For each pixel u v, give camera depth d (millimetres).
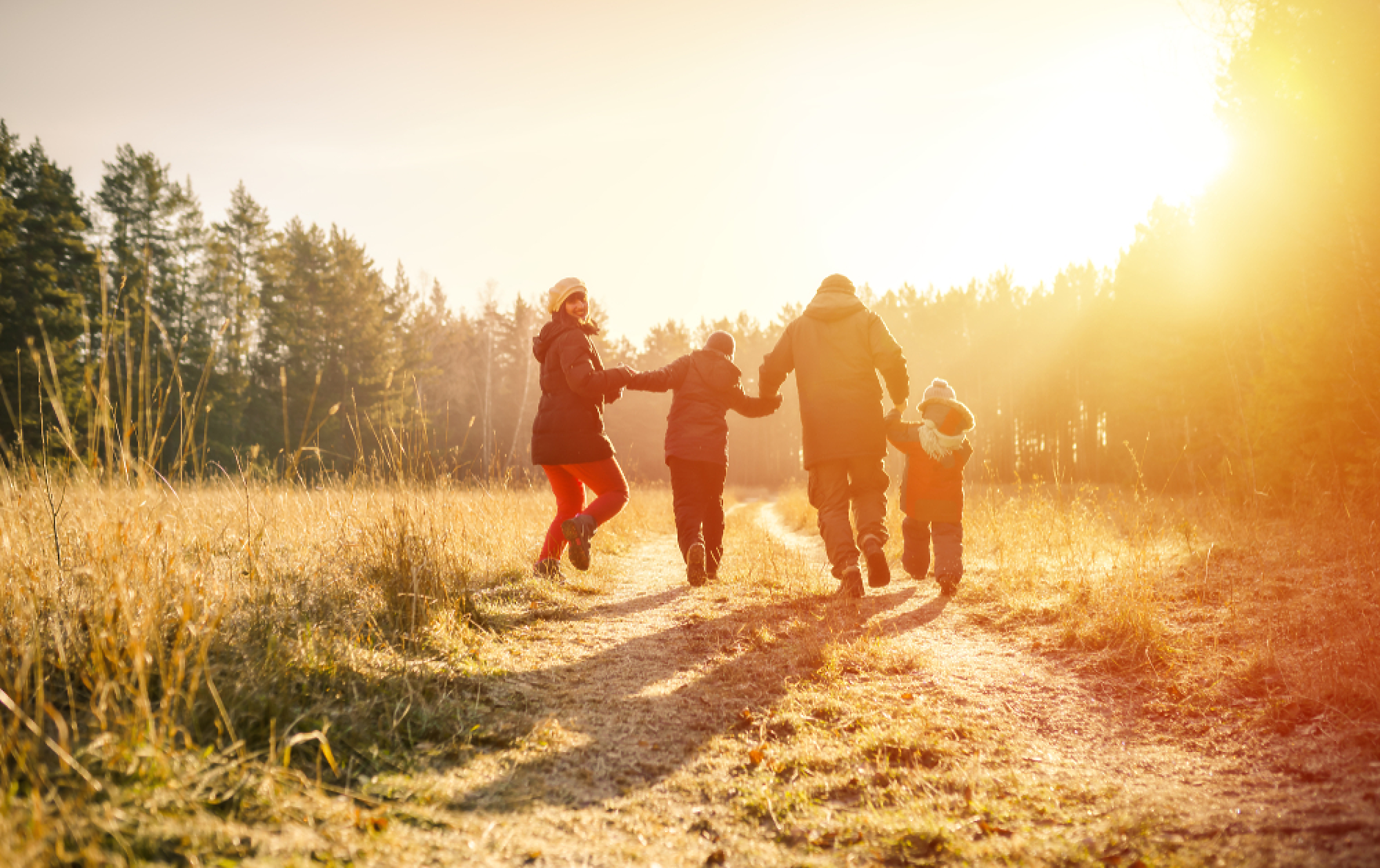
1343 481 7758
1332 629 3170
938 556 4973
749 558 7059
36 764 1678
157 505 2861
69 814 1516
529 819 1906
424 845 1715
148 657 2014
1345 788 1892
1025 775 2178
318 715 2281
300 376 36719
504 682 2939
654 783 2150
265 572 3506
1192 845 1655
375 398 37969
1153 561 5312
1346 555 4648
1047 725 2590
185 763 1826
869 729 2521
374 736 2275
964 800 2033
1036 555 6070
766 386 4980
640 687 2979
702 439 5301
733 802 2051
